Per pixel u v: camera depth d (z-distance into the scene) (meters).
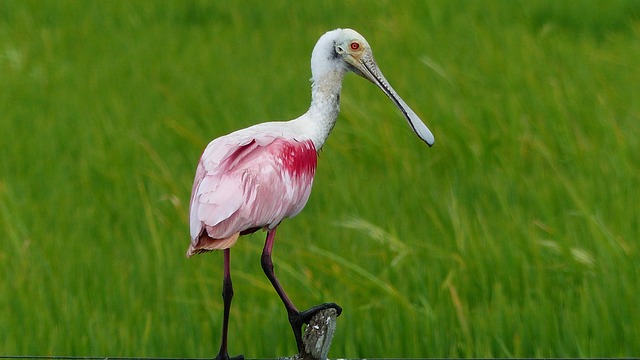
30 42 27.66
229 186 8.03
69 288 12.51
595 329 10.99
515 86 20.03
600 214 13.63
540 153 16.34
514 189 14.91
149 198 15.47
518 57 22.86
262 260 8.46
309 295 12.07
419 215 14.44
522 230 12.96
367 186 15.49
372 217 14.23
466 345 10.96
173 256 13.33
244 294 12.42
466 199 14.91
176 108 20.94
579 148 16.09
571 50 23.84
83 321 11.62
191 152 17.80
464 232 12.91
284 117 20.00
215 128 19.02
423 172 16.11
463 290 12.04
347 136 17.52
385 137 16.94
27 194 15.67
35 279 12.55
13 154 17.75
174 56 26.34
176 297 12.16
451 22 28.22
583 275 12.20
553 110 17.89
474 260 12.37
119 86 23.16
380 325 11.48
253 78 23.47
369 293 12.09
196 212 7.96
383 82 9.66
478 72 21.59
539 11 28.64
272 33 29.11
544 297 11.51
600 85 20.23
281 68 24.66
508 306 11.43
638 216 13.51
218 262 13.44
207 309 12.18
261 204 8.20
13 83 23.00
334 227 14.07
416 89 20.52
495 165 16.22
